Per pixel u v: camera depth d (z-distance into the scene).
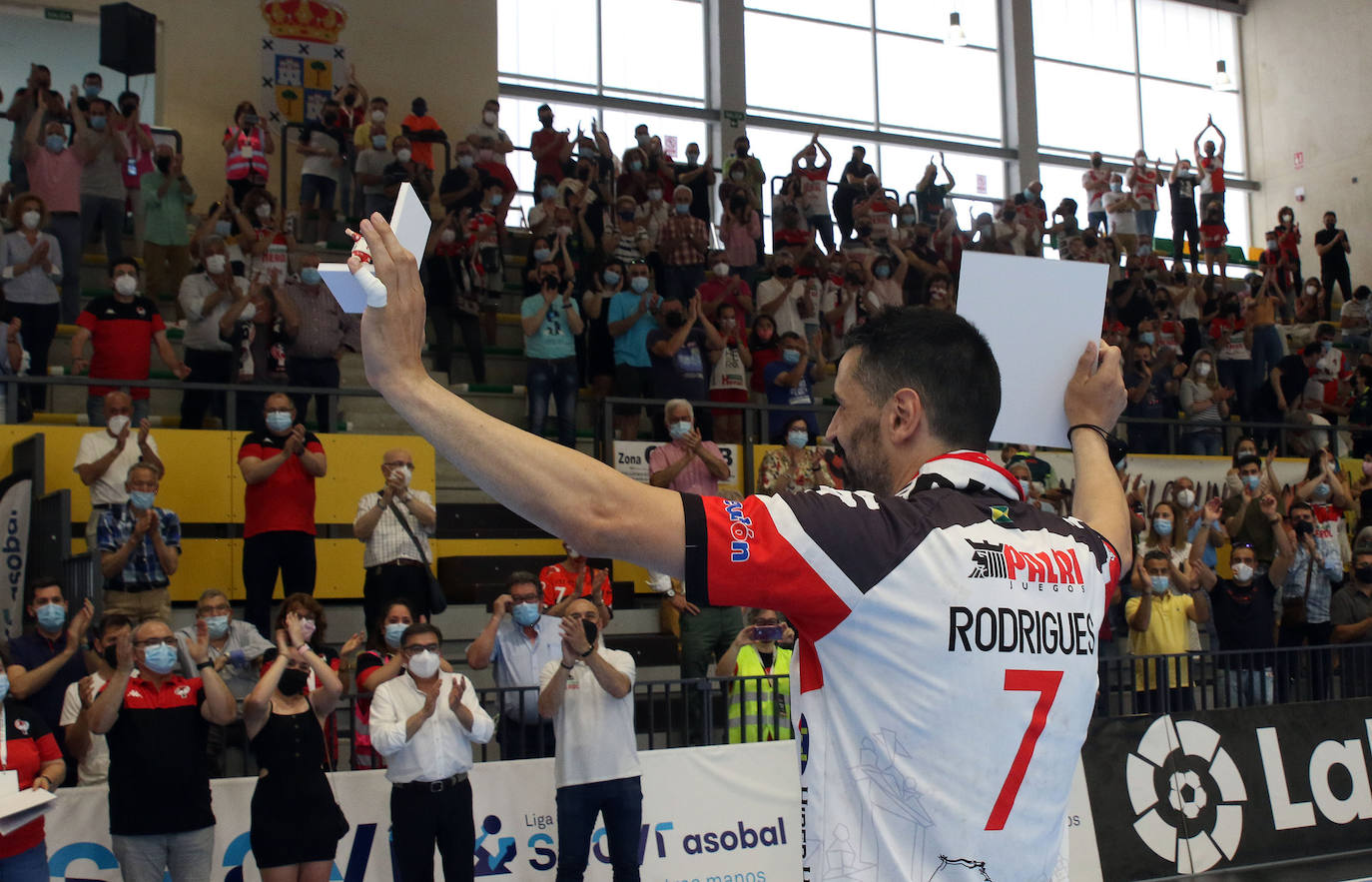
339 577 9.53
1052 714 1.47
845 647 1.42
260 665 7.48
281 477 8.47
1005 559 1.47
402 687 6.40
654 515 1.38
